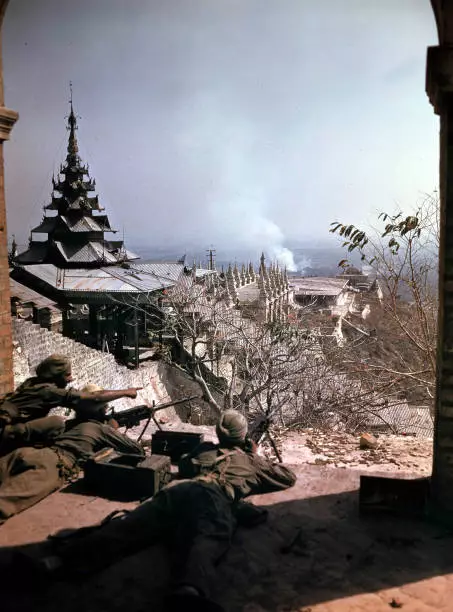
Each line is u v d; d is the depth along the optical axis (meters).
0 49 6.09
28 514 5.06
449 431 4.76
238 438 5.34
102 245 39.97
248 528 4.80
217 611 3.46
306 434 9.37
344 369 17.64
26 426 5.54
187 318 21.98
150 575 4.10
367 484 5.08
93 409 6.09
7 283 6.23
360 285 50.34
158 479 5.42
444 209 4.56
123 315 34.16
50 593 3.90
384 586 4.01
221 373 20.14
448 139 4.48
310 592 3.93
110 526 4.32
